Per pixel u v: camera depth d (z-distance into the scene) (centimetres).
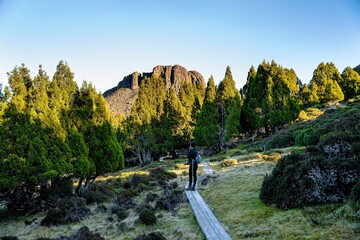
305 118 4638
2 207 1753
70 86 2191
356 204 676
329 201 806
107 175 3041
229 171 1912
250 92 5106
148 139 4562
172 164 3625
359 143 928
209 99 4484
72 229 1087
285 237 660
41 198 1586
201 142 4391
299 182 867
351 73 7062
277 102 4744
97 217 1247
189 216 1059
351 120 1775
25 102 1639
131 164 5122
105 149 1973
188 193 1360
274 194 970
